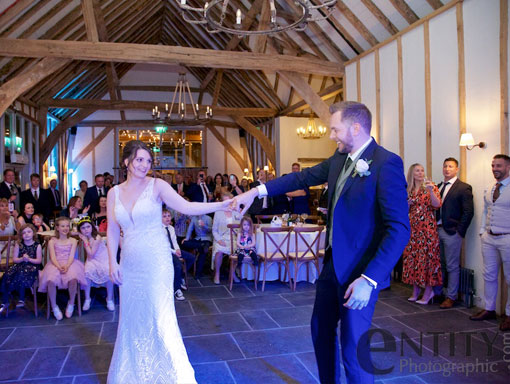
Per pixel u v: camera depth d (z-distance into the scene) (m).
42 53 6.15
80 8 7.22
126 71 14.25
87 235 4.38
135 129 15.30
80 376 2.78
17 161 9.12
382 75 6.28
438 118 5.14
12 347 3.30
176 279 4.62
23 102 9.93
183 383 2.32
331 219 2.04
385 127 6.24
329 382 2.12
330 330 2.10
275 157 12.25
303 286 5.23
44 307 4.44
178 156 15.66
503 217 3.75
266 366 2.92
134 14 9.30
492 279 3.92
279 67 7.10
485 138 4.44
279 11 6.97
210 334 3.56
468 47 4.66
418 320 3.94
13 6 5.74
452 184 4.47
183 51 6.67
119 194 2.41
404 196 1.79
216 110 12.32
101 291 5.06
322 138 12.06
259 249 5.27
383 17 5.95
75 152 14.80
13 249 4.55
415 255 4.44
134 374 2.36
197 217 5.66
